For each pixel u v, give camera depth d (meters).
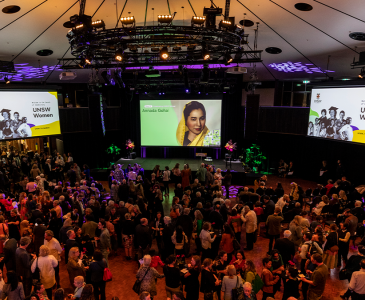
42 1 9.07
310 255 5.90
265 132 17.23
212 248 7.26
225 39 7.69
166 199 13.02
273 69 16.08
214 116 18.19
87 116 17.72
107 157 19.38
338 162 14.09
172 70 15.88
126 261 7.84
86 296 4.50
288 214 8.98
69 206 8.61
